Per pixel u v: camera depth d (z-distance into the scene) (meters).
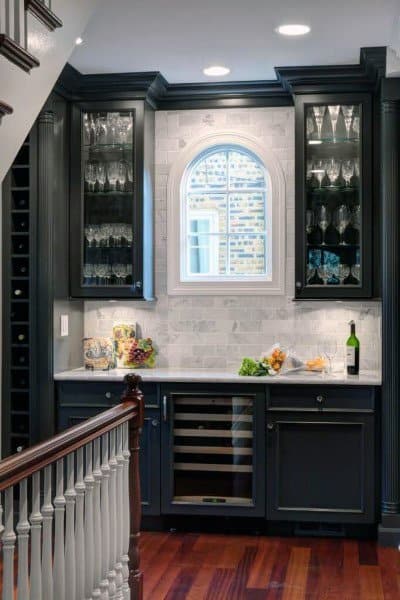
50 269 5.45
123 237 5.66
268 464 5.36
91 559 3.14
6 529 2.42
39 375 5.48
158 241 5.98
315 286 5.50
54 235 5.47
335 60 5.26
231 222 5.99
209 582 4.52
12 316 5.54
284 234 5.86
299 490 5.35
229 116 5.91
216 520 5.53
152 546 5.19
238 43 4.90
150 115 5.82
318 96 5.49
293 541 5.32
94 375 5.49
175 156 5.96
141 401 3.93
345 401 5.29
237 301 5.93
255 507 5.38
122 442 3.72
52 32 2.73
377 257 5.45
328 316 5.83
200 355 5.96
